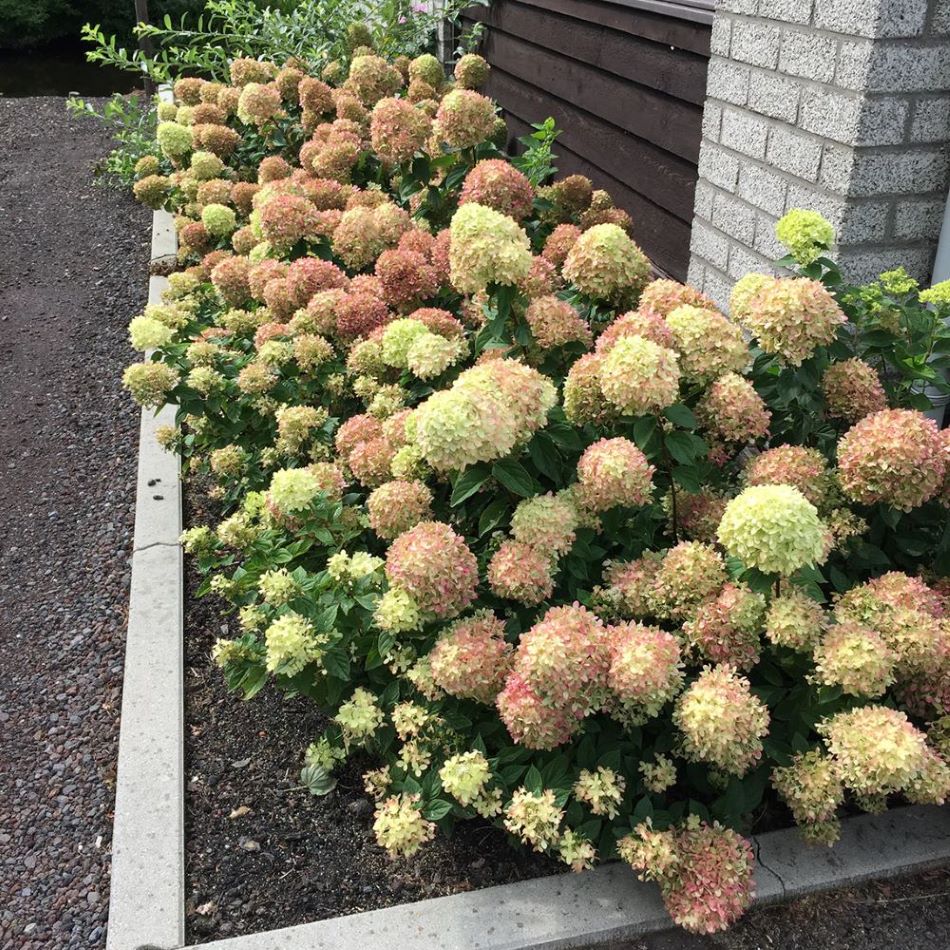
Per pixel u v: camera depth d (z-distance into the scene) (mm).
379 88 4449
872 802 1893
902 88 2248
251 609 2100
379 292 2824
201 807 2146
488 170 2869
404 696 2025
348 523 2207
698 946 1785
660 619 1901
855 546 2045
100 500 3383
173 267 5109
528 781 1758
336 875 1968
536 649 1646
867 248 2430
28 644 2721
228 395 2889
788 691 1894
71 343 4562
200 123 5016
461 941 1760
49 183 6926
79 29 16047
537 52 4949
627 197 4117
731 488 2203
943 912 1834
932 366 2160
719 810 1841
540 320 2207
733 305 2145
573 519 1880
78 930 1905
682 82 3441
